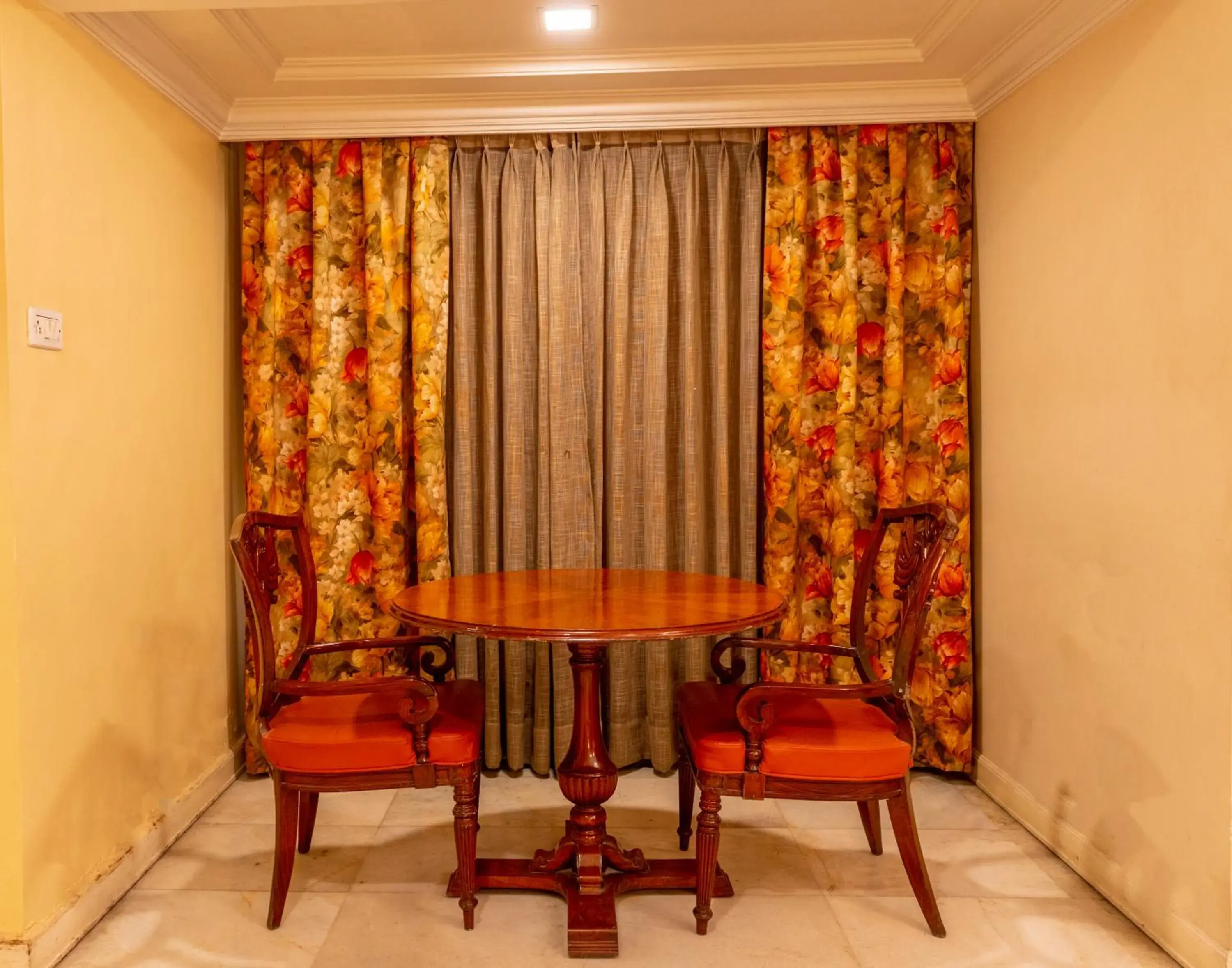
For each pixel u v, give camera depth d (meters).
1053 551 2.25
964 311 2.69
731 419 2.85
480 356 2.83
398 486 2.75
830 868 2.17
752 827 2.41
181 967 1.75
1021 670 2.44
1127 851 1.94
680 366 2.81
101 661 1.99
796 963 1.76
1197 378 1.72
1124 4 1.92
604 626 1.68
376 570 2.76
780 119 2.67
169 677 2.34
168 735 2.32
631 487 2.84
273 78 2.50
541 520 2.80
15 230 1.70
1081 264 2.12
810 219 2.77
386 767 1.83
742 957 1.78
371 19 2.24
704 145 2.80
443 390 2.76
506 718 2.83
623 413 2.79
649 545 2.79
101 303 2.01
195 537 2.52
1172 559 1.79
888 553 2.75
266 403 2.76
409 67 2.49
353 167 2.76
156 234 2.29
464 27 2.30
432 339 2.73
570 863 2.08
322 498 2.74
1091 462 2.08
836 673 2.76
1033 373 2.35
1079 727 2.13
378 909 1.97
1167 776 1.81
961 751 2.69
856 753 1.78
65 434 1.86
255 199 2.76
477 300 2.84
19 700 1.70
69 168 1.89
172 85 2.34
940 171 2.71
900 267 2.72
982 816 2.48
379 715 1.96
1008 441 2.50
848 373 2.71
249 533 1.97
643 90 2.62
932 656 2.73
